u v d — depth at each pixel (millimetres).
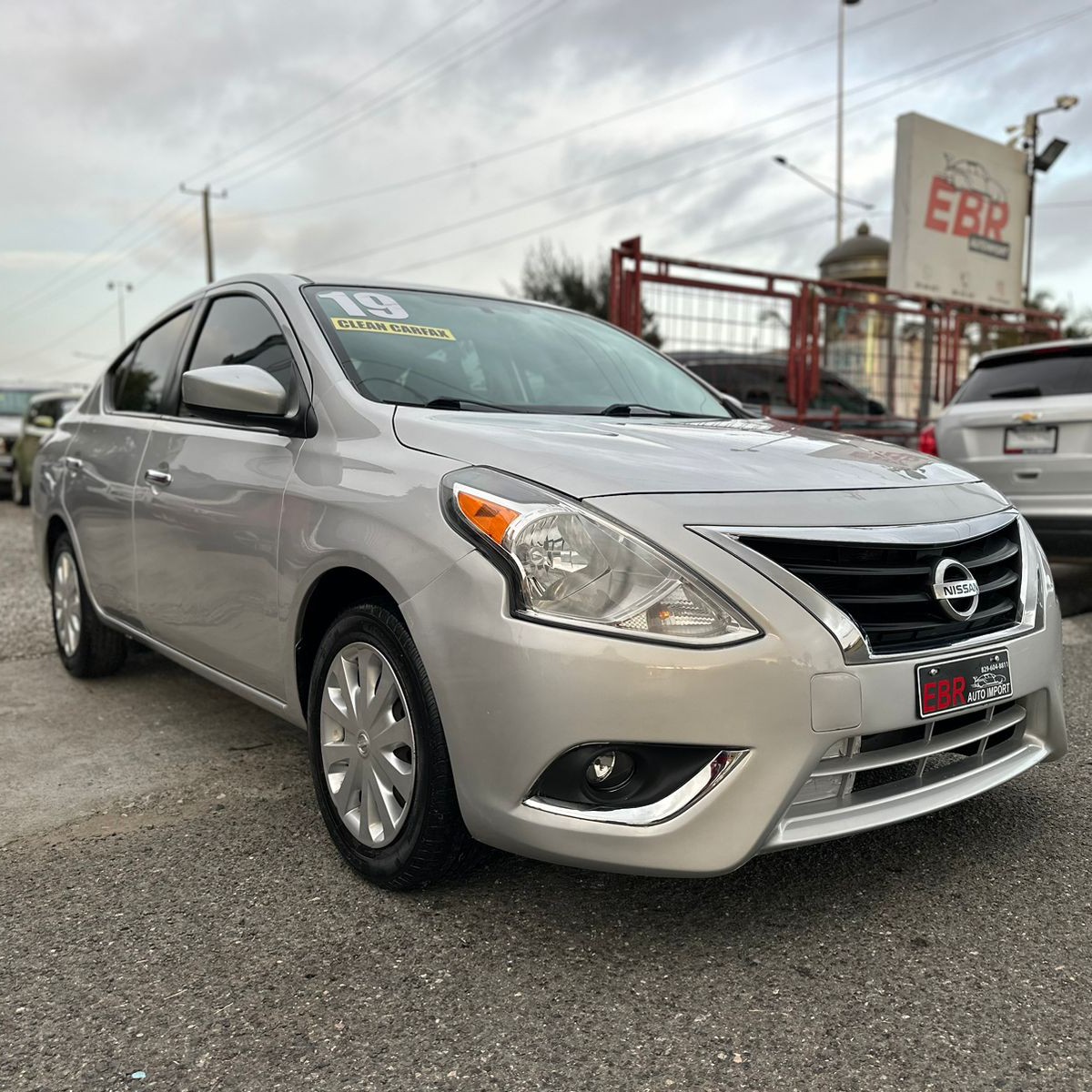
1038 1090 1688
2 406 15484
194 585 3158
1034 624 2449
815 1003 1945
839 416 9102
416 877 2314
